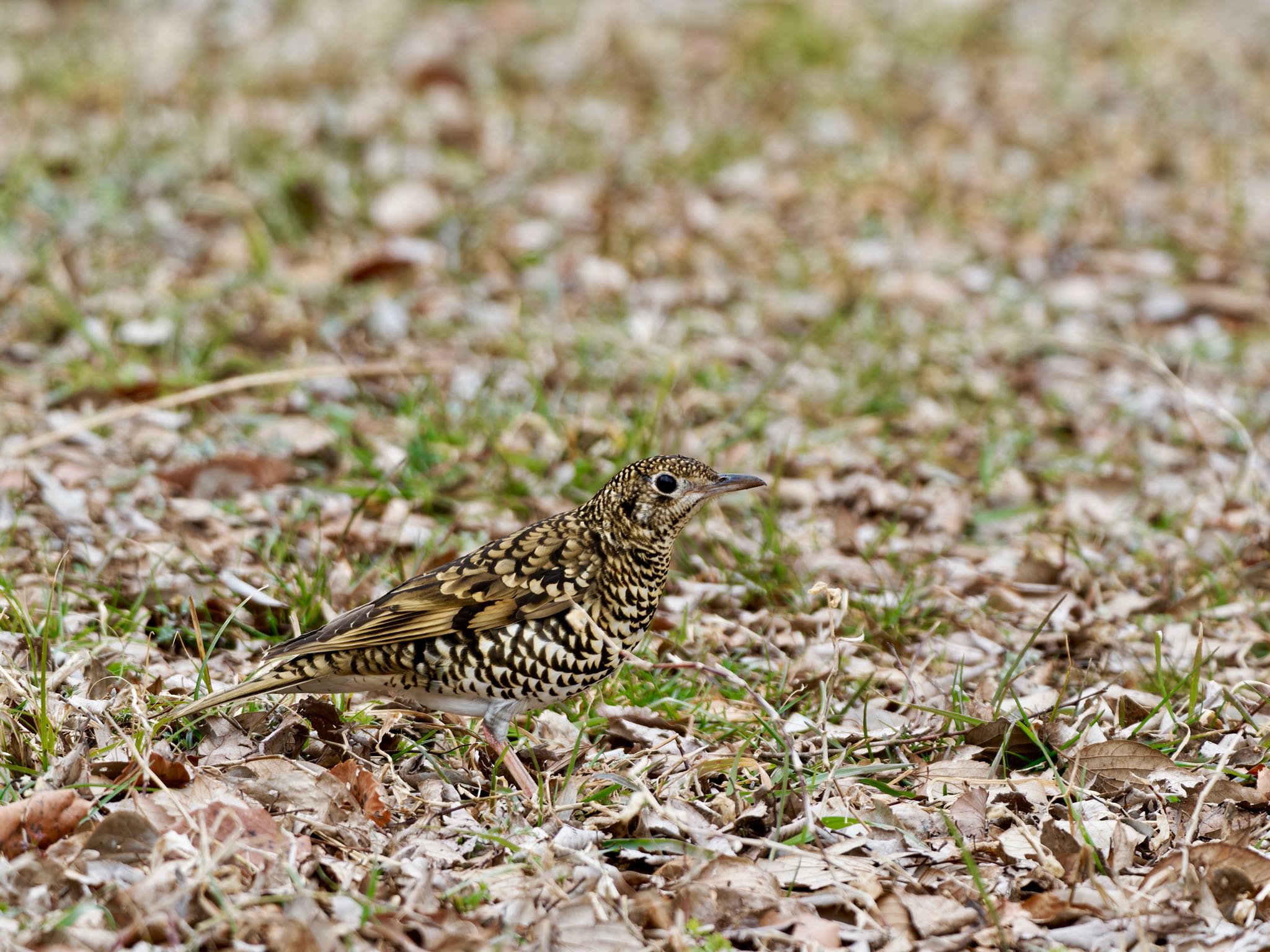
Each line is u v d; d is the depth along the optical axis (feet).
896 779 29.30
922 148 72.84
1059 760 30.27
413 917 23.71
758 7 86.79
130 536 38.68
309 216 61.41
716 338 54.90
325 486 42.42
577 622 28.60
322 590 35.78
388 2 84.79
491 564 28.71
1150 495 45.55
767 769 29.30
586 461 43.96
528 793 28.32
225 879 23.97
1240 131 77.66
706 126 73.26
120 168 63.98
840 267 60.13
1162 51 86.94
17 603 31.63
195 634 32.27
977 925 24.72
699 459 45.19
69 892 23.70
